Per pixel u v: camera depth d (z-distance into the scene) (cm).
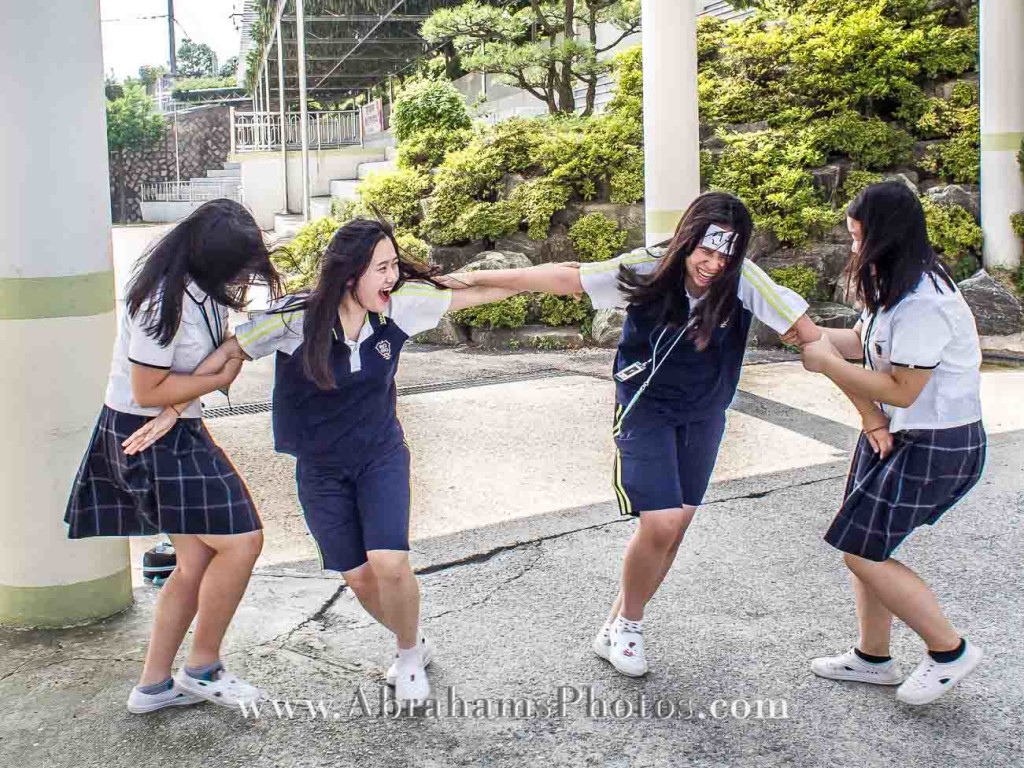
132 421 301
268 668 350
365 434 306
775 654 353
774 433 632
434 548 460
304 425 304
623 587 338
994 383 757
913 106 1105
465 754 295
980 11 969
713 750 295
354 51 2078
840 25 1151
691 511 337
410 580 310
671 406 320
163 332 284
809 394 728
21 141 352
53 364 365
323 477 311
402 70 2353
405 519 309
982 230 997
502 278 318
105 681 341
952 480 297
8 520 374
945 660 307
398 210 1082
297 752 298
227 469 311
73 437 372
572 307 973
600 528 481
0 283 359
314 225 1111
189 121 3594
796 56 1124
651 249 319
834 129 1049
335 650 365
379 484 308
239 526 306
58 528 375
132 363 287
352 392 301
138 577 442
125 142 3553
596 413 691
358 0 1708
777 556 442
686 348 311
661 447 321
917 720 308
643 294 305
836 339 326
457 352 940
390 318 303
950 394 294
